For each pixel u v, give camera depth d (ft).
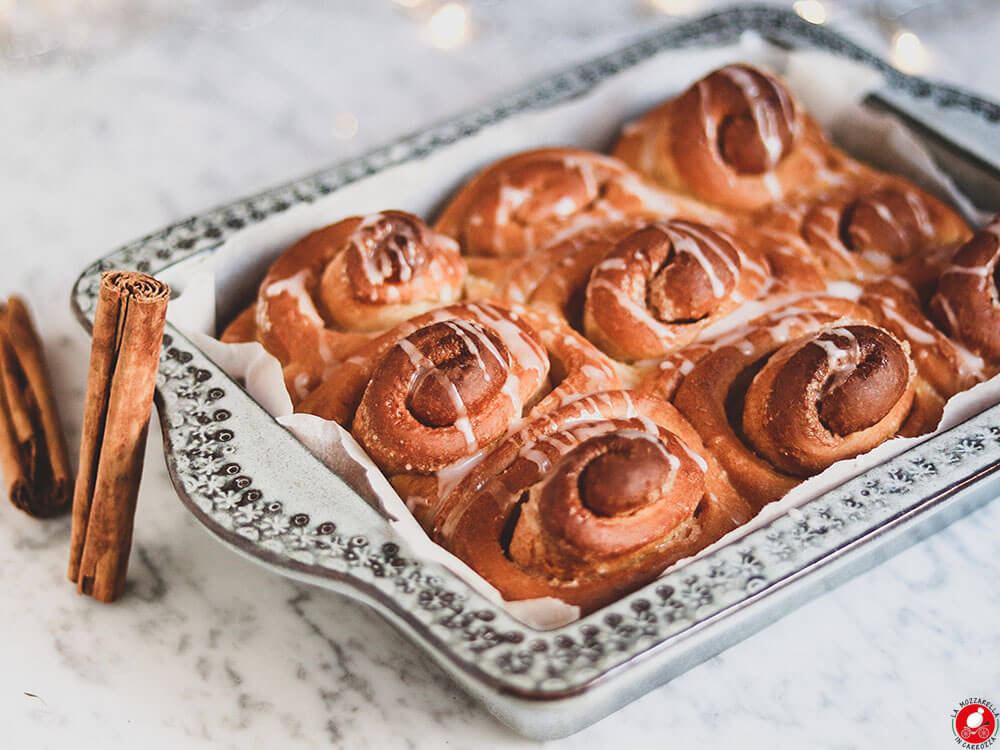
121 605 1.59
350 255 1.72
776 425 1.59
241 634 1.57
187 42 2.44
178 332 1.62
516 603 1.47
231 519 1.45
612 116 2.06
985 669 1.56
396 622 1.44
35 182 2.15
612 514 1.47
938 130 2.01
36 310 1.94
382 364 1.59
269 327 1.73
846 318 1.75
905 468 1.51
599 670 1.34
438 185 1.94
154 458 1.74
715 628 1.39
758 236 1.88
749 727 1.51
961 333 1.73
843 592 1.62
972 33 2.53
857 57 2.13
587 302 1.73
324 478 1.49
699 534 1.54
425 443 1.56
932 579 1.64
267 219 1.81
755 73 1.93
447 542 1.54
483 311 1.69
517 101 2.02
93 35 2.42
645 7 2.59
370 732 1.50
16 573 1.63
